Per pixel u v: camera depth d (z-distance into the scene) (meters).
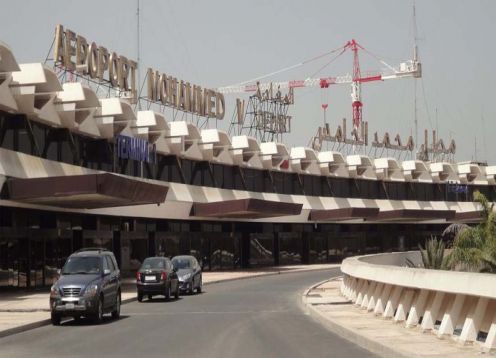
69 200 38.28
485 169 98.44
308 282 47.44
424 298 18.56
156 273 33.25
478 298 14.91
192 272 37.81
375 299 24.25
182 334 19.55
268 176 71.75
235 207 56.75
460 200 96.81
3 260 36.53
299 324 21.98
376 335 17.12
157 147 55.28
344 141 92.56
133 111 49.12
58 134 43.53
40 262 40.28
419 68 163.50
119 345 17.36
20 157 37.78
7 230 36.69
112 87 49.44
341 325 19.73
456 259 39.09
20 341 18.97
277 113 82.75
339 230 83.56
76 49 44.72
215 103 65.25
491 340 13.63
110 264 25.17
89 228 48.50
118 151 49.59
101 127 47.38
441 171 92.94
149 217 53.69
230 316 25.14
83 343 18.02
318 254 80.19
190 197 58.28
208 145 61.59
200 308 28.97
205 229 64.88
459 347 14.59
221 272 61.22
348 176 82.44
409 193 91.25
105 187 35.09
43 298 33.19
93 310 22.86
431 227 95.62
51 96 40.19
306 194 77.38
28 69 37.59
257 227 72.12
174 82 58.88
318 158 79.06
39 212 42.38
